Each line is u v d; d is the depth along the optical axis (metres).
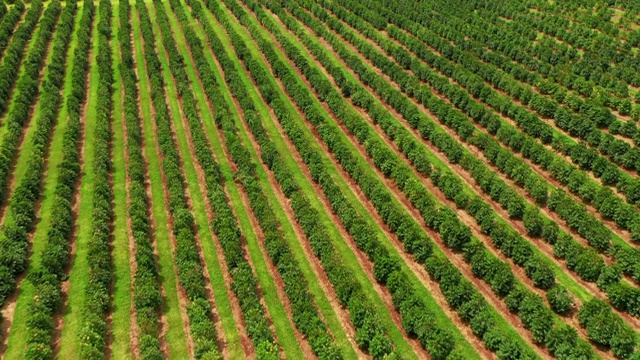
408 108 81.81
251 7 126.81
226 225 61.06
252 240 62.09
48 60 104.00
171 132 81.94
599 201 63.28
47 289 52.81
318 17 121.06
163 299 54.94
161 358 47.72
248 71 99.44
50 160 75.75
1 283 54.44
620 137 76.38
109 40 112.81
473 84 87.31
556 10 115.50
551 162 69.50
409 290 52.25
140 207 64.44
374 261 57.50
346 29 110.94
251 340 50.66
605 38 100.50
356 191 69.38
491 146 72.81
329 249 57.75
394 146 77.38
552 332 47.72
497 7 118.19
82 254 60.28
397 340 50.38
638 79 87.69
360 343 49.00
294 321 51.66
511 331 50.72
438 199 67.56
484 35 104.31
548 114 81.50
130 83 91.69
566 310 52.34
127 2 130.50
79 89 90.31
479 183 68.25
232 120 81.88
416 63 94.75
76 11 129.12
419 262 58.47
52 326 51.28
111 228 63.84
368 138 76.12
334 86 93.88
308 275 57.62
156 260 59.69
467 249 57.06
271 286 56.25
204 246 61.38
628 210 60.72
